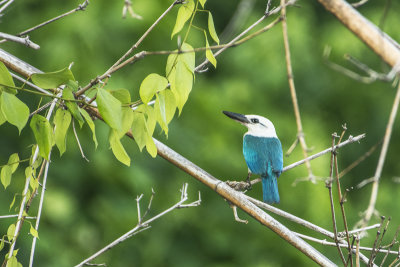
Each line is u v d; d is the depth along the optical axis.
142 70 13.65
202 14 15.65
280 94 15.93
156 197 13.72
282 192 13.86
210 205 14.21
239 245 14.10
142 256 13.40
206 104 14.27
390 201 15.85
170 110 4.13
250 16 15.33
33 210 12.43
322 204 13.93
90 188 13.36
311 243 13.79
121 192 13.45
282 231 4.86
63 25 13.05
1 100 3.61
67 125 4.25
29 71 4.86
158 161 13.88
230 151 14.22
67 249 12.78
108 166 13.12
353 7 3.33
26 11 13.52
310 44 15.76
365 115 17.55
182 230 14.00
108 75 3.94
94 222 13.26
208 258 14.09
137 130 4.14
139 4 13.21
